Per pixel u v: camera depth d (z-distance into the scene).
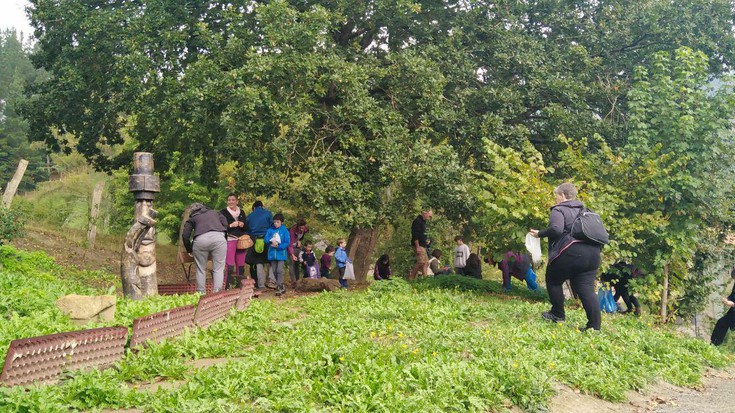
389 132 17.45
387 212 18.39
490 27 19.34
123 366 6.07
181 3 18.89
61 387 5.18
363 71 17.52
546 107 19.09
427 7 19.67
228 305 9.80
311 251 18.58
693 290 18.58
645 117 16.02
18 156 62.47
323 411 5.13
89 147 23.64
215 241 12.48
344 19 18.12
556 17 20.33
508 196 14.87
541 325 9.97
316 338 7.95
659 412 6.81
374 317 10.59
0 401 4.59
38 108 22.81
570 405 6.59
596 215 10.02
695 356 10.12
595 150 19.44
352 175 17.48
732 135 15.36
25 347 5.05
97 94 21.06
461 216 19.09
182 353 7.05
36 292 9.41
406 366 6.24
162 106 17.31
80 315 7.89
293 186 17.64
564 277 10.19
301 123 16.64
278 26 16.97
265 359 6.33
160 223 31.70
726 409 7.07
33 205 33.22
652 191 15.28
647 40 20.86
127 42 17.97
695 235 15.77
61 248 26.55
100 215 33.41
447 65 18.94
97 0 20.56
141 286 11.27
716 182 15.58
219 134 17.62
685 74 15.90
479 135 18.56
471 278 17.61
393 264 29.75
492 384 6.24
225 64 17.27
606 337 9.63
